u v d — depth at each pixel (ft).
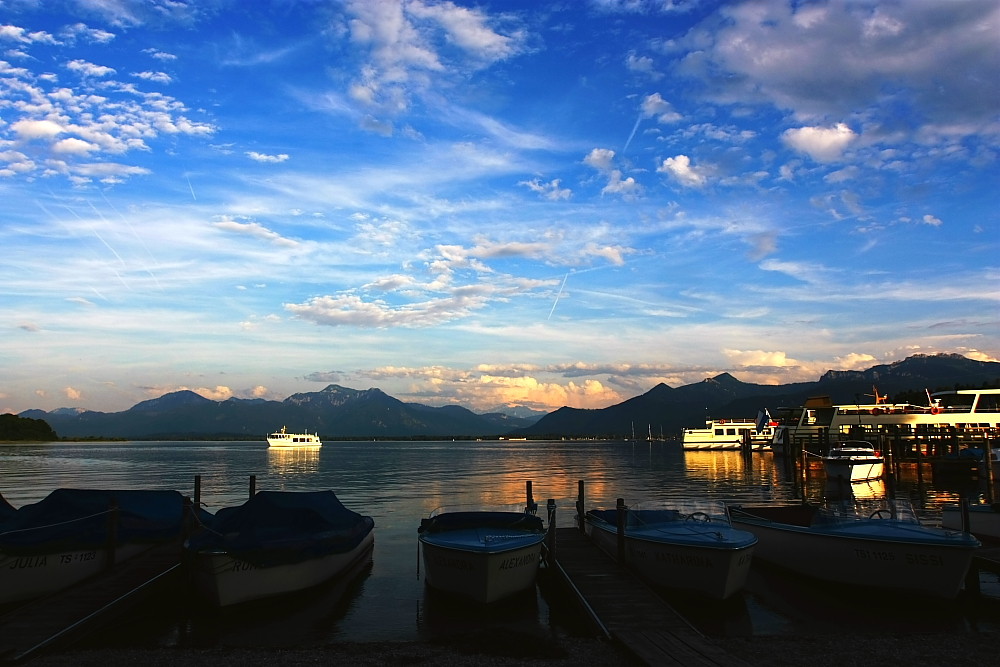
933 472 200.64
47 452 521.65
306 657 42.88
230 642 48.60
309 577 61.16
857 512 65.00
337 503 72.18
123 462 365.61
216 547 54.44
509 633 46.57
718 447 465.47
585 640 46.42
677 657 40.06
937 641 45.65
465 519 65.26
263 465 339.36
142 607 56.08
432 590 60.64
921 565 55.93
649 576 60.44
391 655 43.01
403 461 399.65
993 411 277.03
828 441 257.75
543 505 133.59
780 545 67.05
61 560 58.75
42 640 44.47
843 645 44.98
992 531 77.41
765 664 41.16
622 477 232.73
